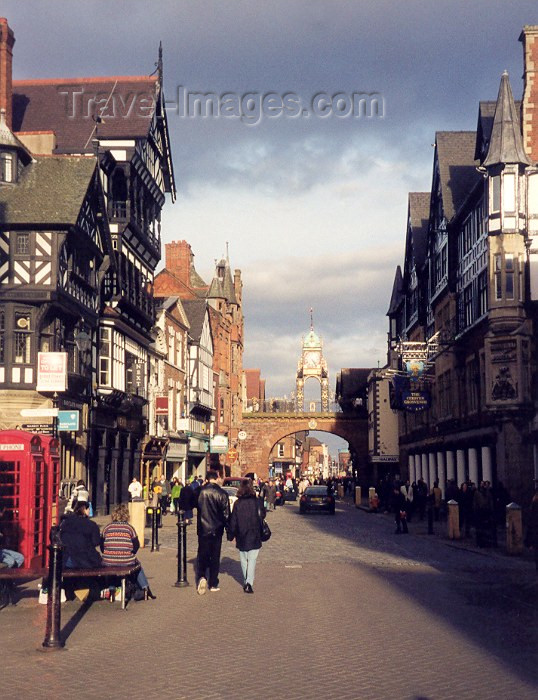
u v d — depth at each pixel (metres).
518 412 30.61
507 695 7.32
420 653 9.09
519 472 30.55
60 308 28.73
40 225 27.97
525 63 32.78
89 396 33.03
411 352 41.97
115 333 36.41
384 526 32.47
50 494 15.91
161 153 42.38
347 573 16.67
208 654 9.07
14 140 29.56
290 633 10.28
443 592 13.93
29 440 14.84
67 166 30.39
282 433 81.12
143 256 41.00
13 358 27.62
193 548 22.30
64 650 9.29
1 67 33.44
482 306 34.31
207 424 61.72
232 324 76.50
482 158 34.78
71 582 12.77
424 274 49.59
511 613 11.75
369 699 7.19
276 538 26.02
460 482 38.75
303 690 7.50
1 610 12.16
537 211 31.08
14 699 7.21
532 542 16.94
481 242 34.03
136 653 9.13
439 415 43.59
